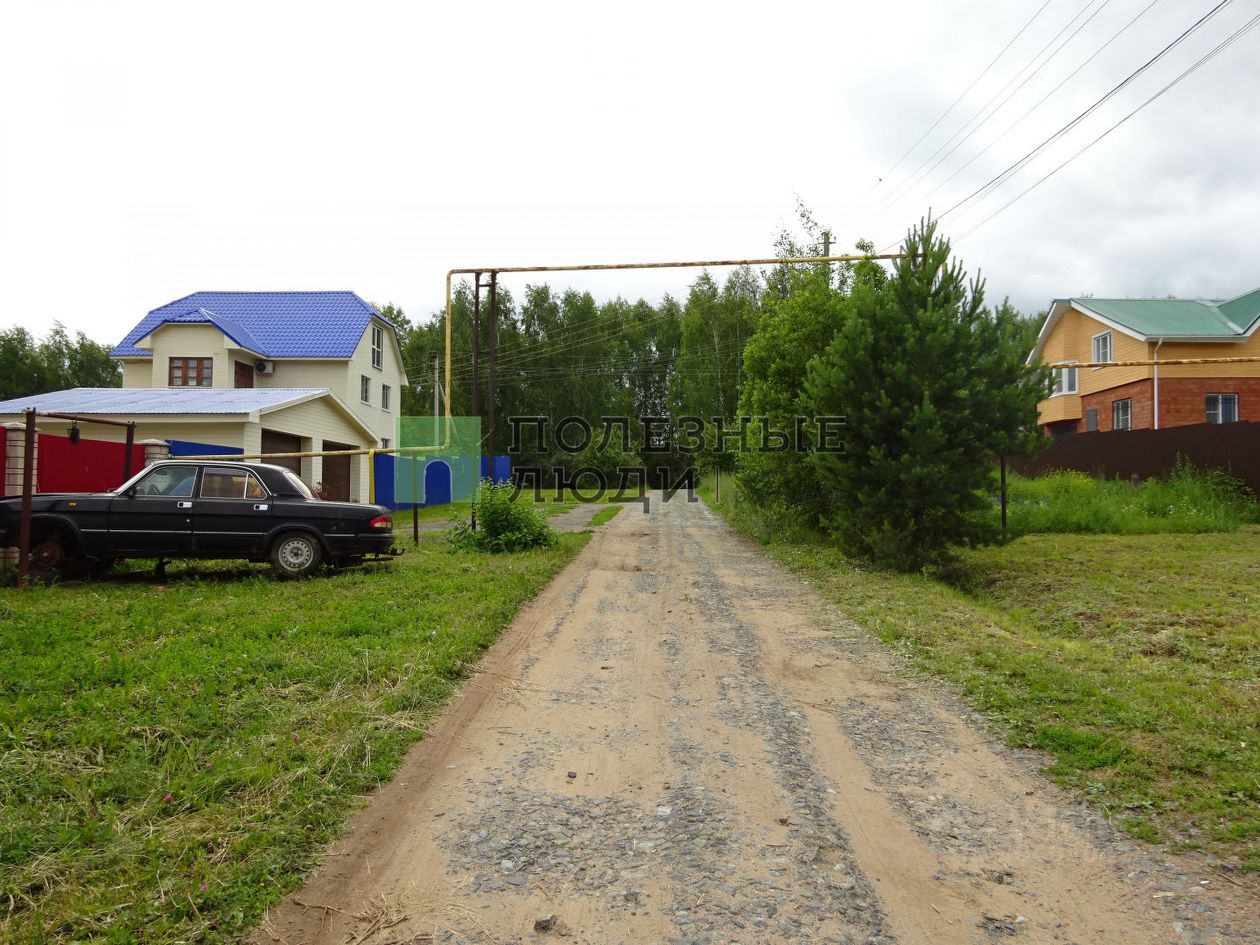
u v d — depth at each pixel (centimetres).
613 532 1892
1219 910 311
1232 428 1806
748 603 959
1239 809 386
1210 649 691
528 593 988
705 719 534
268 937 290
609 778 438
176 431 1875
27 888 311
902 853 358
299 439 2206
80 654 613
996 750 479
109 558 1007
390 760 448
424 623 761
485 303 5238
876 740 496
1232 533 1533
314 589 950
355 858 348
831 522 1367
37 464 1087
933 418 1106
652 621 854
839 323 1548
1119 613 850
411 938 291
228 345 2659
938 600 927
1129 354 2711
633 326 5478
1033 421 1138
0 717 467
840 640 759
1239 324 2617
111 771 409
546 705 561
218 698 524
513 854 353
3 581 945
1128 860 351
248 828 362
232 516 1036
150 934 286
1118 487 1917
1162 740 470
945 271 1170
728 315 3962
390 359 3456
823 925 303
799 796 416
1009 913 312
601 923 302
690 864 347
